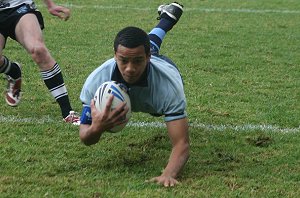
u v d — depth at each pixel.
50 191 9.52
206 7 31.20
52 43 21.59
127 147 11.79
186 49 21.36
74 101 14.88
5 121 13.06
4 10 12.88
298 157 11.48
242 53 21.06
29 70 17.62
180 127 10.08
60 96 13.07
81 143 11.88
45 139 12.02
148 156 11.34
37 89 15.73
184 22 26.66
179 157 10.09
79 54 20.08
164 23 12.89
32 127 12.70
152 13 28.59
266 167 10.91
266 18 28.58
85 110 10.08
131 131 12.69
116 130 9.95
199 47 21.77
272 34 24.80
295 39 23.95
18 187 9.62
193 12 29.47
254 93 15.99
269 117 13.94
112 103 9.65
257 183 10.12
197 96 15.47
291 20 28.33
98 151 11.49
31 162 10.80
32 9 13.12
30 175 10.18
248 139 12.37
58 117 13.55
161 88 10.05
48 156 11.12
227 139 12.45
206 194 9.55
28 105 14.36
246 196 9.56
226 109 14.52
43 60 12.88
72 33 23.53
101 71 10.10
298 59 20.48
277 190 9.84
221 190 9.77
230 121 13.64
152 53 10.88
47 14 27.42
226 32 24.84
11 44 21.17
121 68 9.49
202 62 19.42
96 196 9.37
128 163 10.93
